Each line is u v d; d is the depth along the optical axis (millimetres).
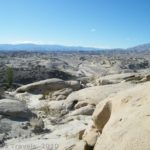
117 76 30734
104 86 22281
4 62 117875
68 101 21641
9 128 15531
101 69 102562
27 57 193500
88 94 21156
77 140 10469
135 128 5988
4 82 45625
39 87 31188
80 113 18609
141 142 5469
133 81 24531
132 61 156875
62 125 16406
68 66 113062
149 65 140750
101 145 6707
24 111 18078
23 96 28656
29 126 16125
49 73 63438
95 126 9172
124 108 7441
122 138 6070
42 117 18766
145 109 6422
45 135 14414
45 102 23656
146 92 7383
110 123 7227
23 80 53906
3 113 17328
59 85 31000
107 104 8633
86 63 144250
